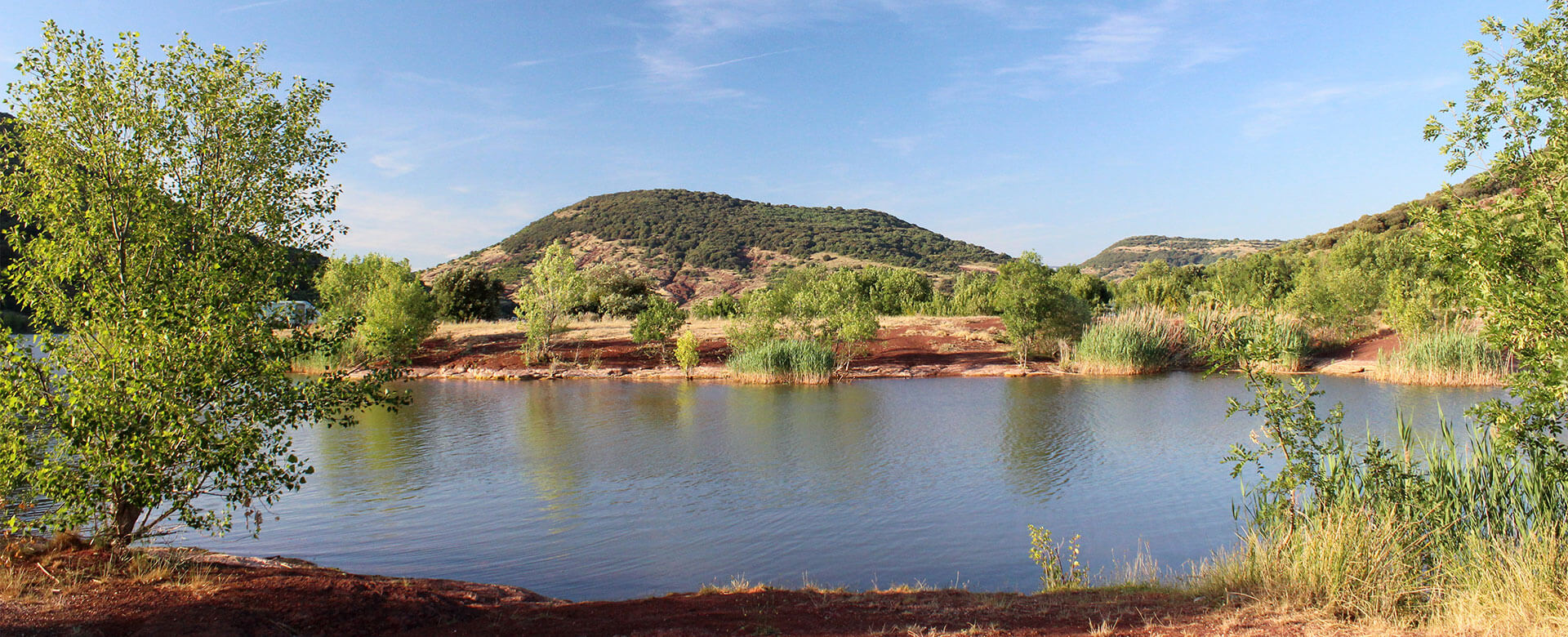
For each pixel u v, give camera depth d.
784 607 7.98
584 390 31.38
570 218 182.25
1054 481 15.25
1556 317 6.97
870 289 62.03
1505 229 7.44
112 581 7.72
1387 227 84.62
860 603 8.15
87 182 9.09
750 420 23.23
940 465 16.81
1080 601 8.15
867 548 11.53
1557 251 7.25
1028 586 9.93
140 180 9.19
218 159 9.91
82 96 9.10
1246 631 6.78
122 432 7.95
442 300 58.12
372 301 38.09
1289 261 69.25
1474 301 7.70
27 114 8.98
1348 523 8.02
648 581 10.31
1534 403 7.54
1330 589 7.41
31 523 8.14
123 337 8.20
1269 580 7.94
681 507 13.69
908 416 23.72
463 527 12.64
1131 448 18.31
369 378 9.55
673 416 24.17
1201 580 8.80
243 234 9.96
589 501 14.10
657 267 147.12
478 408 26.06
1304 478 9.24
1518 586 6.88
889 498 14.16
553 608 8.09
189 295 9.00
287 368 9.23
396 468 16.84
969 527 12.46
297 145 10.33
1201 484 14.77
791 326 39.97
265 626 6.94
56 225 8.93
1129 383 31.45
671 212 181.75
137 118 9.31
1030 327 36.88
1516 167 7.68
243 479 8.73
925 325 46.31
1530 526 8.00
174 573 8.12
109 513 8.73
